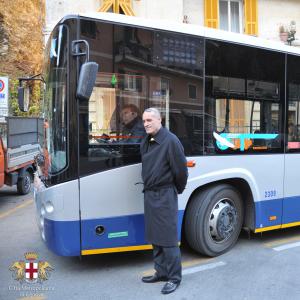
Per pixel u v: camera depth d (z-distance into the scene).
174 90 4.89
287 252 5.58
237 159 5.36
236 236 5.53
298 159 6.07
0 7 17.48
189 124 4.98
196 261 5.18
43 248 5.83
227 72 5.30
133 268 4.98
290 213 6.00
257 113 5.59
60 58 4.39
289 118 5.96
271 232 6.61
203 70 5.09
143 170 4.21
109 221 4.54
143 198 4.68
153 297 4.16
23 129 10.03
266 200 5.69
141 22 4.71
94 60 4.43
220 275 4.74
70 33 4.34
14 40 17.77
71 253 4.40
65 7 14.30
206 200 5.09
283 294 4.24
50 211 4.41
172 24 4.94
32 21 18.75
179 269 4.30
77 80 4.33
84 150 4.41
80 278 4.70
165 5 15.05
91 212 4.45
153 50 4.77
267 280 4.61
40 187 4.82
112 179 4.54
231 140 5.33
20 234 6.62
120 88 4.57
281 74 5.86
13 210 8.58
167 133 4.15
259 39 5.69
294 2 17.22
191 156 4.98
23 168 10.23
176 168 4.09
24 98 5.87
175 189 4.20
